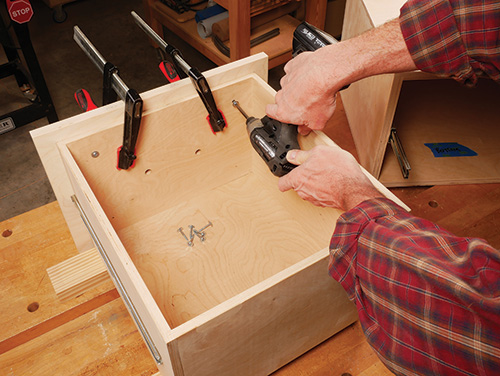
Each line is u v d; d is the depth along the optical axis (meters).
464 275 0.46
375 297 0.55
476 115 1.39
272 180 1.21
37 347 0.88
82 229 1.06
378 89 1.09
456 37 0.68
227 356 0.73
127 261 0.71
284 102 0.85
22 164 2.23
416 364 0.52
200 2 2.37
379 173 1.18
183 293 1.03
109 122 0.96
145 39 2.84
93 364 0.87
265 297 0.68
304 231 1.15
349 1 1.33
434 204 1.15
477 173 1.23
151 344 0.78
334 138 1.33
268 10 2.07
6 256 1.02
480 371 0.46
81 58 2.72
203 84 0.96
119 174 1.05
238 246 1.12
